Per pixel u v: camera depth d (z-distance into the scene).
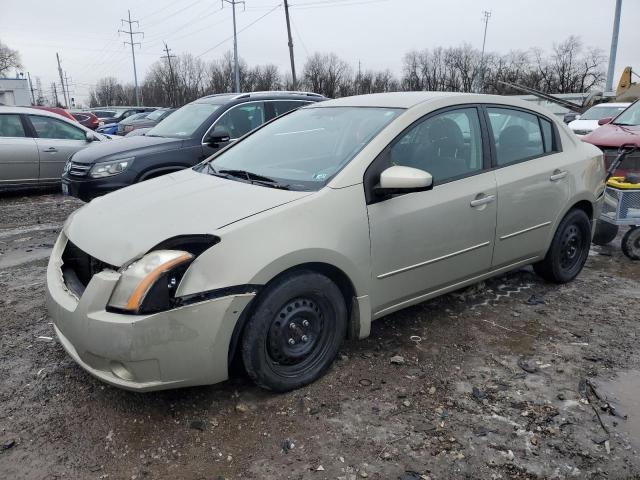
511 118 4.21
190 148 7.02
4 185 9.20
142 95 82.31
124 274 2.64
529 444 2.72
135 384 2.66
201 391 3.14
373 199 3.26
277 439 2.76
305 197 3.05
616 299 4.54
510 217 4.03
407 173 3.12
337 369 3.37
